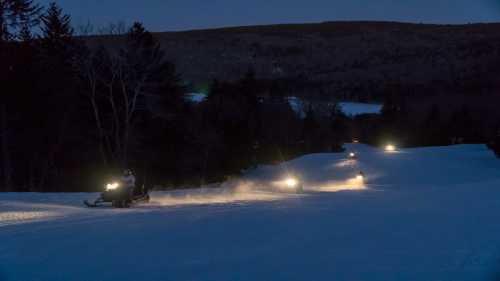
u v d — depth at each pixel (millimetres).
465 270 5922
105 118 45469
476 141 103375
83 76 42812
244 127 58875
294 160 67438
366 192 26734
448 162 58125
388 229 9102
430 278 5680
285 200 18875
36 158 46875
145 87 43125
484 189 19047
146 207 16953
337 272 6109
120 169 39938
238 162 57000
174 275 6191
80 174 48438
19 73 41781
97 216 13023
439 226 9234
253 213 12297
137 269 6504
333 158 67062
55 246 8125
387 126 121562
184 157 48156
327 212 12250
